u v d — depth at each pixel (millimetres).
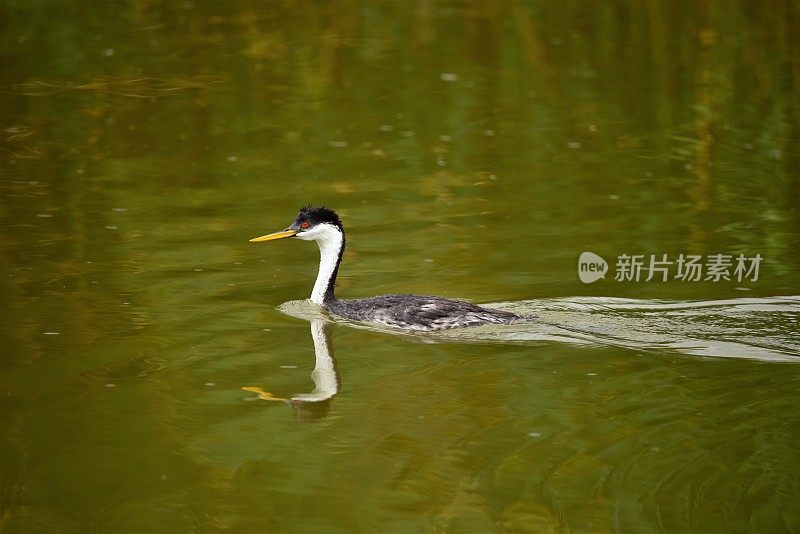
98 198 20391
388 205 20156
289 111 26328
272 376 12969
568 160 22859
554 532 9414
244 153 23406
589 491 10016
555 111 26203
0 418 11680
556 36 32031
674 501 9766
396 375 13000
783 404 11734
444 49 31094
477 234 18547
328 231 15516
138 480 10477
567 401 12031
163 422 11672
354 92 27719
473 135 24578
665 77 28453
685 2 34344
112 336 14094
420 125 25328
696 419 11398
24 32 31719
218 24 33531
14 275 16359
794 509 9539
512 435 11203
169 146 23828
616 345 13828
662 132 24578
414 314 14781
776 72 28375
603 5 34500
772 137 24031
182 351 13695
